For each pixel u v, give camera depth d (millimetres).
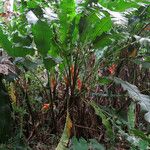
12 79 1958
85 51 2129
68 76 2061
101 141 2236
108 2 2043
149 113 1894
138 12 2320
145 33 2557
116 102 2504
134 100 2016
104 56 2234
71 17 1907
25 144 1965
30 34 2146
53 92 2158
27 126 2164
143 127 2609
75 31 1975
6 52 2045
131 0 2012
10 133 1963
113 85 2490
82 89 2133
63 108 2156
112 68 2402
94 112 2252
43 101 2264
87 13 1902
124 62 2426
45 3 2129
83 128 2199
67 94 2084
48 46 1893
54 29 2037
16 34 1964
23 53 1961
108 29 1992
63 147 1852
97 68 2221
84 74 2162
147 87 2828
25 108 2170
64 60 2045
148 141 2047
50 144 2135
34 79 2236
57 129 2186
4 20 2559
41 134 2150
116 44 2234
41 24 1807
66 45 1988
